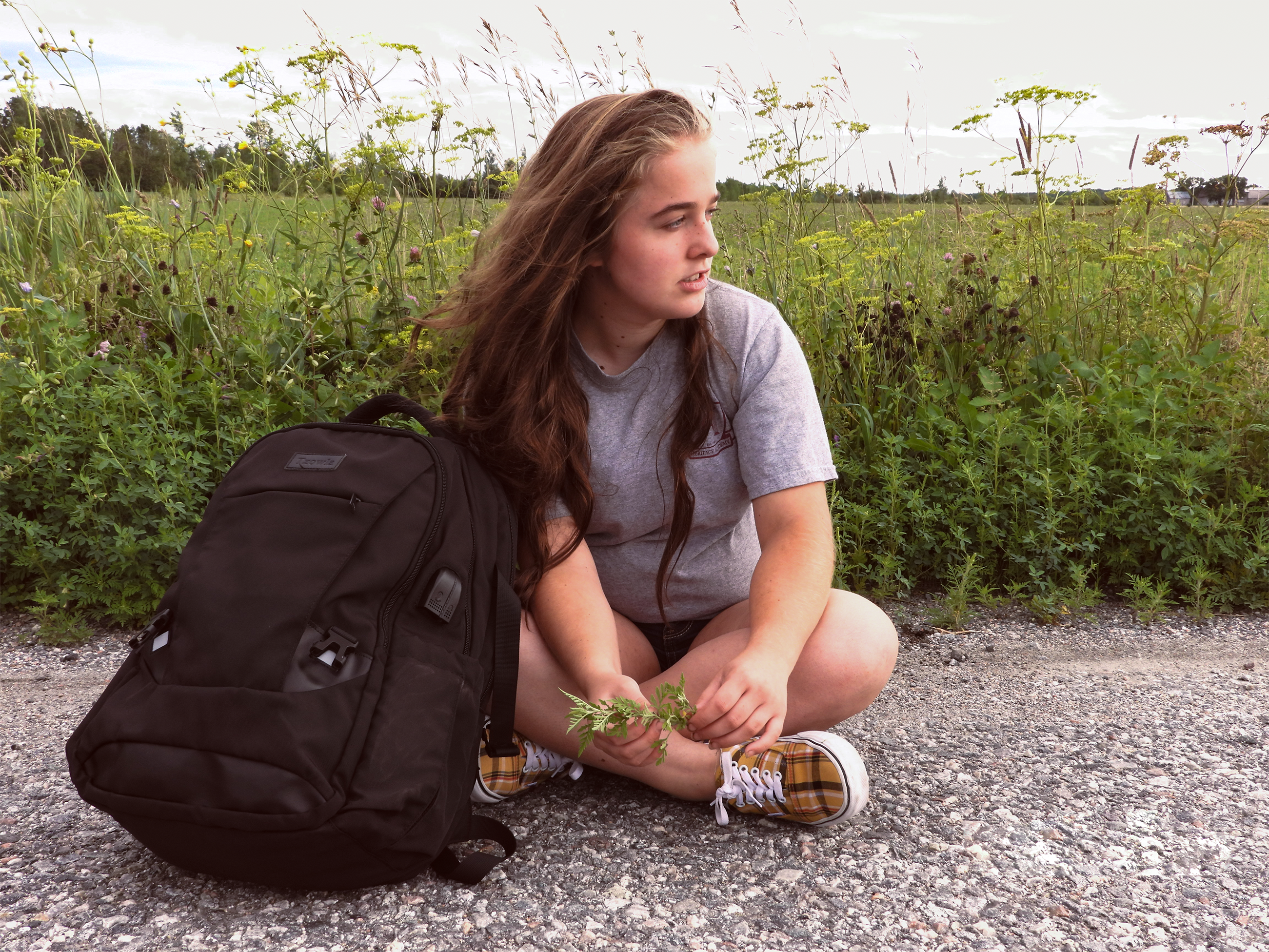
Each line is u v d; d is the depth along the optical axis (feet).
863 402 12.21
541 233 5.62
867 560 11.13
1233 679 8.68
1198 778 6.70
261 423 10.80
